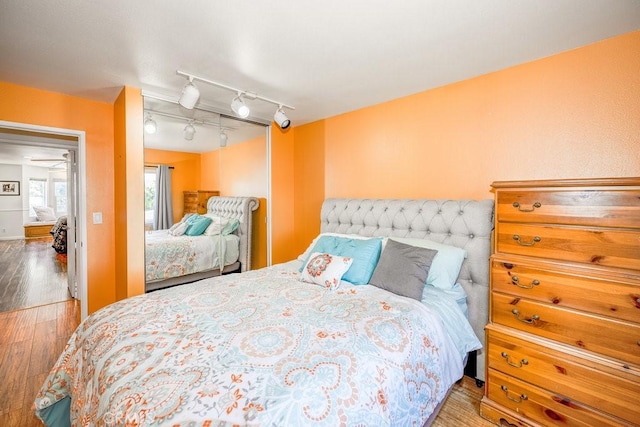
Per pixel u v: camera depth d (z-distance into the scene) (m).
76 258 3.53
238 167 3.25
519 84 1.96
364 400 1.01
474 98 2.17
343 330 1.30
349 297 1.72
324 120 3.28
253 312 1.50
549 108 1.84
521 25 1.53
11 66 2.03
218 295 1.75
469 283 2.00
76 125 2.66
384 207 2.54
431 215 2.22
